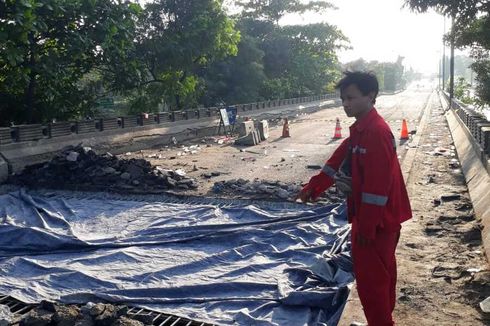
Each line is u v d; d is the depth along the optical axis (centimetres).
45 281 587
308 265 627
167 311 504
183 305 520
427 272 519
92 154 1202
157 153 1772
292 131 2592
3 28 1290
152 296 542
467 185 1007
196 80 2775
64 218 884
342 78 309
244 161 1523
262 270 618
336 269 572
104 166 1172
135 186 1091
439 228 691
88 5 1533
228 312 500
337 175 322
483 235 629
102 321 446
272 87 5100
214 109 2892
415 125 2681
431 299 447
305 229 784
